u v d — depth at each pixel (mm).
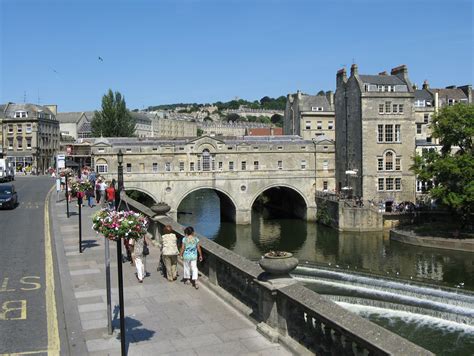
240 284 15172
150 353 11984
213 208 104375
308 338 11594
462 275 46344
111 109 113062
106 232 12148
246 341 12594
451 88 97875
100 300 16031
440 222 70688
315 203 86438
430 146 86188
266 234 74688
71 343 12633
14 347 12484
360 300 33969
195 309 15078
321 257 57188
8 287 17672
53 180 75312
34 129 110125
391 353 8781
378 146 79688
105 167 80750
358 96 80375
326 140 88000
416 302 34938
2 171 71562
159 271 19656
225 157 84188
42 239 26844
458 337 28719
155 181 82062
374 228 72812
